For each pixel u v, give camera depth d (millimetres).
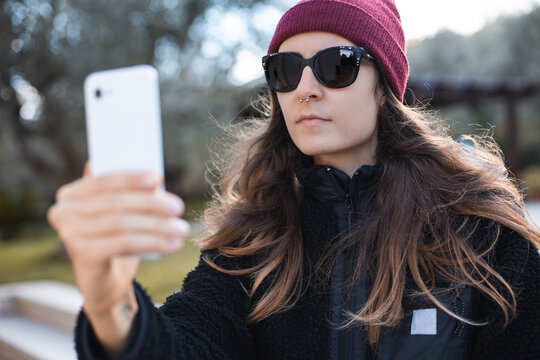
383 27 1137
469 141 1427
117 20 7938
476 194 1139
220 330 1077
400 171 1142
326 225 1170
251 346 1146
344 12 1091
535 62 16578
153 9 8523
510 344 1064
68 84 7805
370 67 1124
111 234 556
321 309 1102
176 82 9000
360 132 1112
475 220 1128
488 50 17500
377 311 1030
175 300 1091
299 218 1216
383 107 1194
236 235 1211
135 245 552
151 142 598
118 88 600
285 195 1242
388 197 1116
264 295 1139
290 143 1335
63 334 3754
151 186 563
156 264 6988
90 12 7797
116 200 553
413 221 1104
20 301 4445
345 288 1098
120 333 698
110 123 600
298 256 1149
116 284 637
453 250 1098
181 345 901
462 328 1056
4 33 7547
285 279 1129
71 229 570
